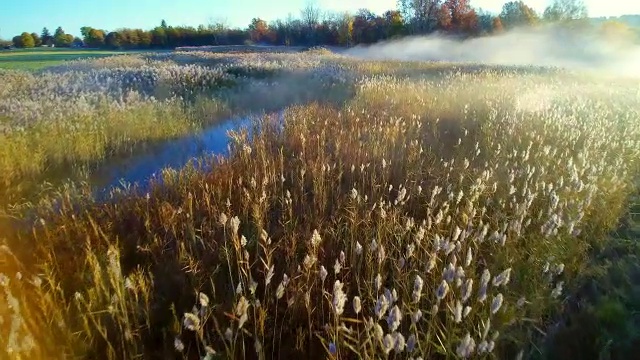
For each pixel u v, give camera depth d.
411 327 2.49
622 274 3.57
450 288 2.78
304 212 4.45
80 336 2.77
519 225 3.39
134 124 8.98
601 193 4.60
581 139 6.63
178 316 3.01
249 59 23.84
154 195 4.71
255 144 6.44
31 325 2.63
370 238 3.68
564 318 3.10
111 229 4.03
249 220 4.18
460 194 3.63
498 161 5.70
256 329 2.56
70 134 7.67
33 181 6.12
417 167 5.37
